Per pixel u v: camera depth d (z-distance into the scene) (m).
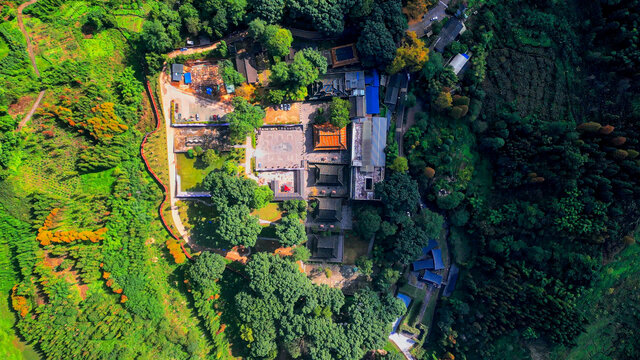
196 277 70.81
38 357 69.06
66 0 72.25
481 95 74.44
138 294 72.31
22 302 66.81
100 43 74.06
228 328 77.50
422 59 70.69
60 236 68.69
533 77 74.88
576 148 69.88
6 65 68.19
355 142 77.56
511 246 75.94
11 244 68.25
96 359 69.00
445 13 77.00
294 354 72.62
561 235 73.31
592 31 72.69
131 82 74.50
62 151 71.75
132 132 75.31
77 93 72.94
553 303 72.81
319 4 69.44
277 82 76.12
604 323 73.75
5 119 67.06
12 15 69.19
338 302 74.56
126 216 73.50
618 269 73.12
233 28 75.44
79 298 70.94
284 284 70.44
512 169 75.00
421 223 76.88
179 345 74.88
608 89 72.56
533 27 74.88
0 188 67.12
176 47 74.88
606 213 70.75
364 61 74.38
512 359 76.75
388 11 71.06
